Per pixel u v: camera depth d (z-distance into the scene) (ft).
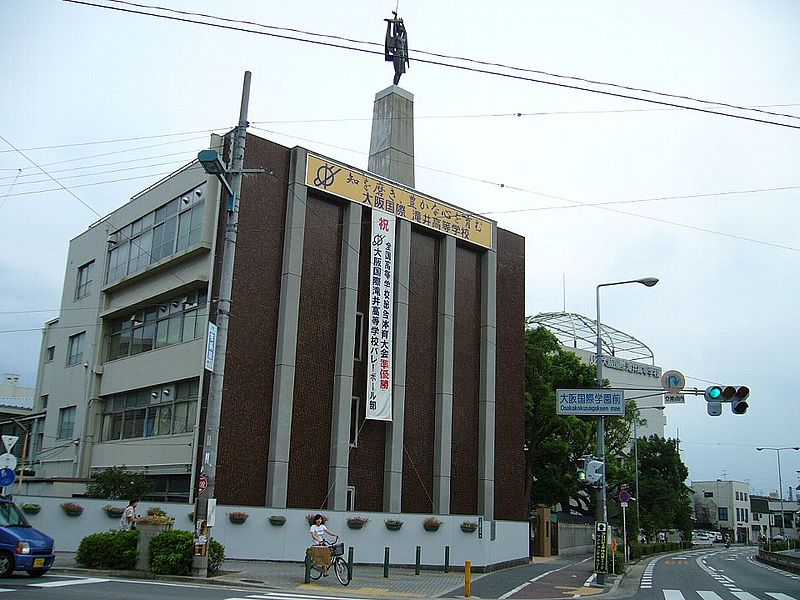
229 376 85.20
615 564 96.58
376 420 97.30
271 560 78.84
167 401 96.17
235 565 73.31
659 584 84.53
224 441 83.66
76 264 124.77
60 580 55.57
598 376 91.61
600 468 83.56
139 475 88.74
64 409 118.83
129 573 61.87
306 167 94.94
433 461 103.35
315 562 63.57
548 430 143.95
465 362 111.45
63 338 124.06
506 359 118.21
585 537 171.12
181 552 61.93
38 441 125.80
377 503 96.12
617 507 184.96
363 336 99.91
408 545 87.25
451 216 111.55
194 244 92.32
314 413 91.76
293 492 88.02
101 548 64.80
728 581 90.27
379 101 116.98
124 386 104.83
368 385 95.55
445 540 89.92
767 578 98.07
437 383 105.81
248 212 89.97
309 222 95.71
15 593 45.75
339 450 91.30
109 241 113.70
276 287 91.25
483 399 111.45
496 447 113.39
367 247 102.27
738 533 386.73
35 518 74.13
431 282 108.78
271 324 89.97
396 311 101.60
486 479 107.96
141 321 107.24
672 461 248.73
